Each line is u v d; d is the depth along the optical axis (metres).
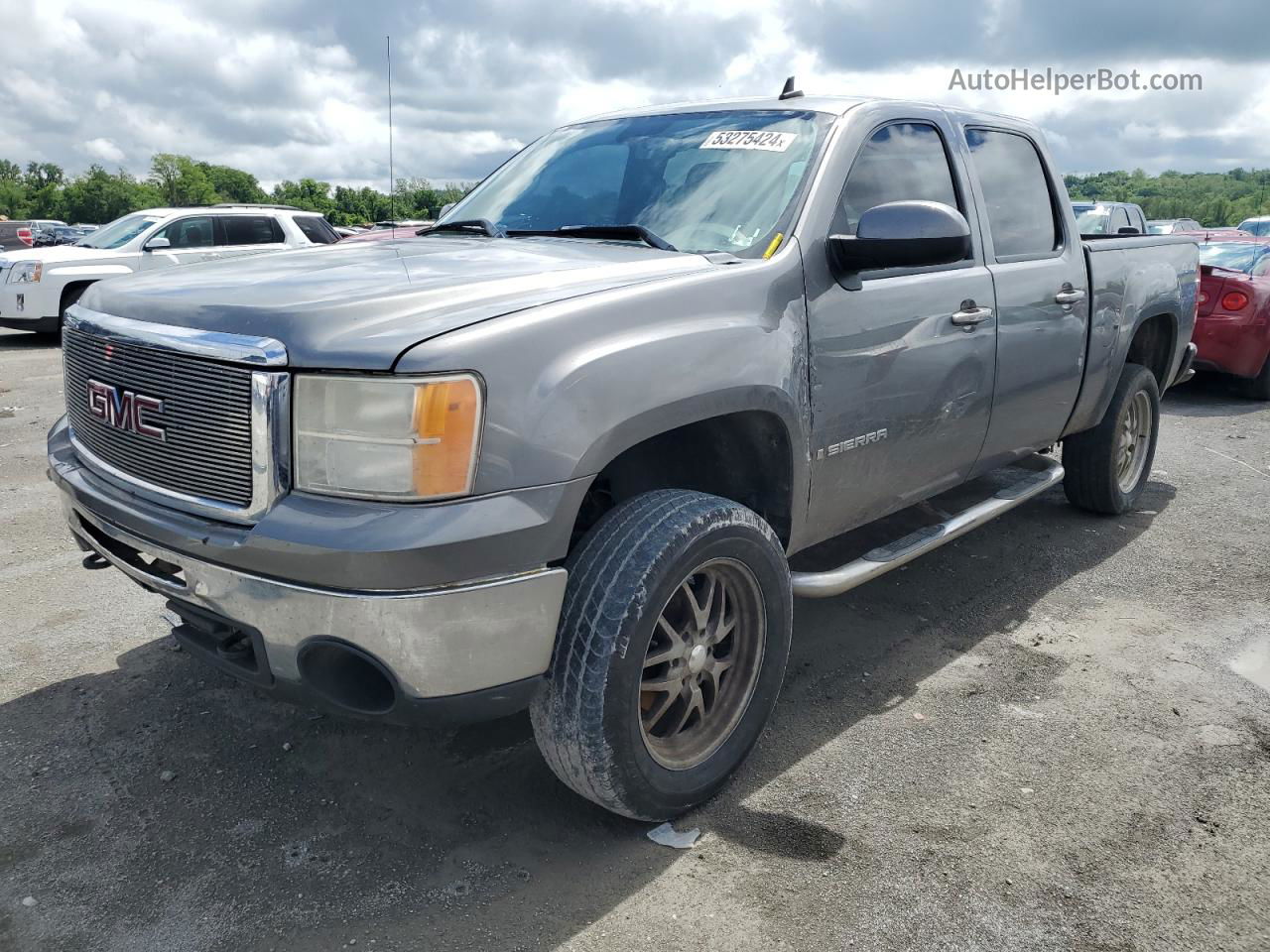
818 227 3.05
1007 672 3.60
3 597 4.15
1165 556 4.82
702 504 2.59
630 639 2.39
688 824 2.70
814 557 4.29
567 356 2.32
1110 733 3.18
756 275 2.83
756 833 2.67
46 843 2.59
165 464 2.43
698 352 2.56
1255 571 4.63
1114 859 2.56
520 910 2.37
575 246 3.13
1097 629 3.99
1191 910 2.38
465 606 2.19
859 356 3.12
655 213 3.31
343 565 2.12
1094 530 5.20
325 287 2.48
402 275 2.62
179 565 2.39
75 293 12.69
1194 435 7.66
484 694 2.30
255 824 2.68
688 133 3.55
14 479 5.96
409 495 2.14
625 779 2.49
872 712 3.31
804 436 2.94
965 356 3.59
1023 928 2.31
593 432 2.32
